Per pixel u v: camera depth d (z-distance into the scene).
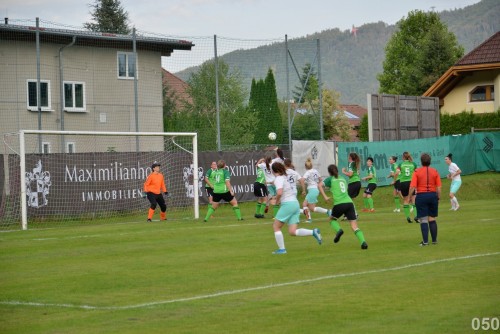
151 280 13.53
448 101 58.12
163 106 44.34
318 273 13.82
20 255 17.70
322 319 9.90
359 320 9.77
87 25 80.56
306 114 40.09
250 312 10.46
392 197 38.06
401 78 96.81
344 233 21.08
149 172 32.34
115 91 42.94
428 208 17.73
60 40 40.81
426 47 81.94
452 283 12.29
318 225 23.98
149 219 27.94
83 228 25.59
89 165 30.28
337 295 11.52
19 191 28.47
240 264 15.29
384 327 9.34
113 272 14.66
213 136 38.50
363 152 39.75
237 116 39.38
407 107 45.75
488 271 13.51
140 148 42.00
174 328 9.63
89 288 12.84
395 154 41.81
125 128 42.72
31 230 25.56
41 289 12.84
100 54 42.44
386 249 17.17
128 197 31.53
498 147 47.25
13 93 39.44
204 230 23.14
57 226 27.52
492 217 25.72
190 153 33.66
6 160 28.48
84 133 27.34
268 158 27.22
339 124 105.44
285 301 11.18
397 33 99.94
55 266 15.70
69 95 41.22
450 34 94.00
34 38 40.06
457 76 56.19
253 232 22.14
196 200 29.06
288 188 16.89
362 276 13.31
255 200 36.19
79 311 10.92
